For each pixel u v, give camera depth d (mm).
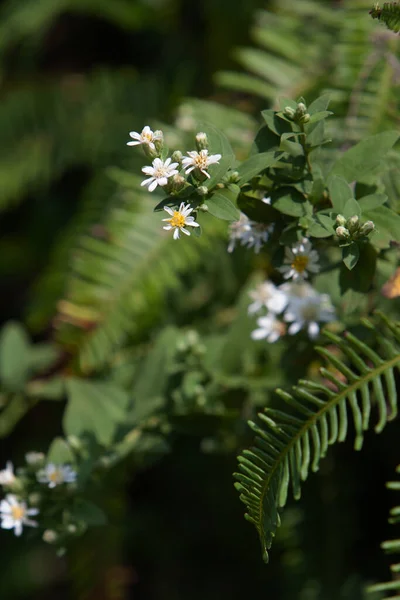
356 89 1134
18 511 1045
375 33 1146
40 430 1308
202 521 1279
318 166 1002
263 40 1225
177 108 1292
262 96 1239
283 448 989
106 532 1197
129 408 1101
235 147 1177
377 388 991
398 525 1155
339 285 1010
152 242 1195
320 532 1142
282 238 995
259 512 981
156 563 1294
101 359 1183
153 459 1120
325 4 1231
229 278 1193
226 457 1239
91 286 1197
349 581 1128
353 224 965
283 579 1180
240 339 1110
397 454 1161
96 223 1261
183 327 1197
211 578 1270
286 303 1054
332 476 1149
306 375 1085
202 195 964
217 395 1099
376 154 998
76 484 1058
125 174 1222
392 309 1052
